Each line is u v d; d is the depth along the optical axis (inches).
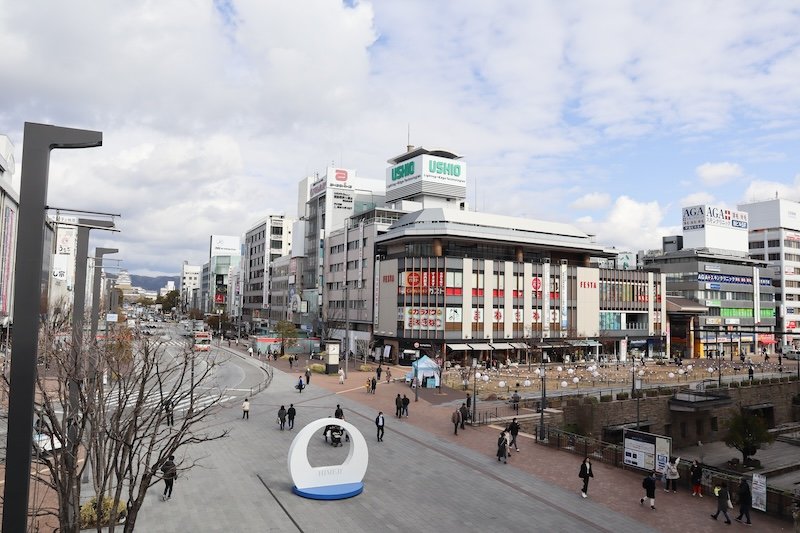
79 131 354.9
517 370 2780.5
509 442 1239.5
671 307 3939.5
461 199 3814.0
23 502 327.6
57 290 3636.8
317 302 3946.9
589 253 3508.9
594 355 3422.7
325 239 3949.3
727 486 935.0
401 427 1421.0
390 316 3061.0
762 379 2583.7
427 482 965.8
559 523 795.4
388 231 3198.8
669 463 986.1
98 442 491.8
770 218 5167.3
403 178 3907.5
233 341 4475.9
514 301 3134.8
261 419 1473.9
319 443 1229.1
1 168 2192.4
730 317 4446.4
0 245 2196.1
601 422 1813.5
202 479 940.6
